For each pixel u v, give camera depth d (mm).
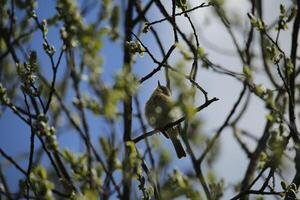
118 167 7656
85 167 7973
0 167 9430
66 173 9047
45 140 8406
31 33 9766
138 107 9578
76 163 7988
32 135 8625
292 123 10719
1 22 10055
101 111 7590
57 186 9219
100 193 7637
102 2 9414
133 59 9789
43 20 9078
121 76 7637
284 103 11695
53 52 8977
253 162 11438
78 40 8234
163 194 8609
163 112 7840
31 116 8766
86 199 7676
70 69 8180
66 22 8609
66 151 8117
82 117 7965
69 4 8672
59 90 9805
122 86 7609
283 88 11977
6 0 10086
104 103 7547
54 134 8312
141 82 9703
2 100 8742
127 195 7883
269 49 10680
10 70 10359
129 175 7750
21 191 8516
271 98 10859
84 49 7922
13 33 10055
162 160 8672
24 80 8961
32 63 9117
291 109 10773
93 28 8070
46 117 8453
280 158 9922
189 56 8523
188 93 7680
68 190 8492
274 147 10117
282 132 10305
